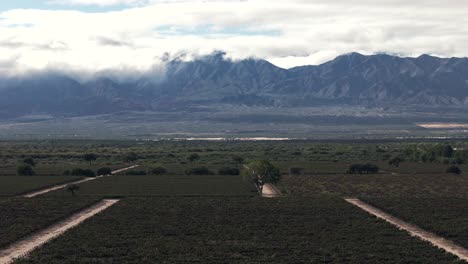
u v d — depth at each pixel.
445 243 100.38
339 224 114.44
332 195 163.62
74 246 93.50
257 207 137.00
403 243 96.38
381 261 83.75
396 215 128.00
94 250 90.50
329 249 91.81
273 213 128.12
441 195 164.88
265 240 99.19
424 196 161.50
